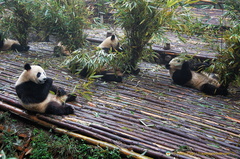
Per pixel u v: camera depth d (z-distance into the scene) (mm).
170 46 8039
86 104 4527
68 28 6867
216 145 3639
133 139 3586
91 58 5602
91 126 3803
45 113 4008
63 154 3406
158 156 3289
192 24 5801
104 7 10562
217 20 8820
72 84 5367
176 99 5160
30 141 3641
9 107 4109
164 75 6574
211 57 6965
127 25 5852
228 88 6039
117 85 5574
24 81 3957
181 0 5266
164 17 5496
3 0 7105
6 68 5855
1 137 3637
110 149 3393
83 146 3447
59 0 6668
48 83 4090
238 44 5145
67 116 4027
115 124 3922
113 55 5461
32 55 7332
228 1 5781
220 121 4359
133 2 5281
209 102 5156
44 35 7938
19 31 7449
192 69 6164
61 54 7496
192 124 4184
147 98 5031
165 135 3781
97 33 9453
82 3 7078
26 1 6957
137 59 6285
